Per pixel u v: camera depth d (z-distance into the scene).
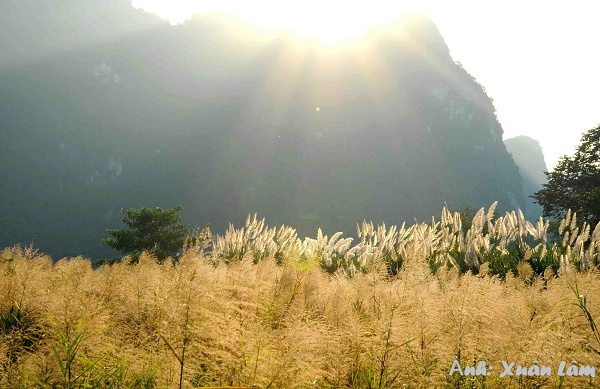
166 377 1.78
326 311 2.86
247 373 1.73
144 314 2.43
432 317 2.15
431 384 1.86
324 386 1.89
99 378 1.86
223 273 2.67
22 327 2.28
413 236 7.43
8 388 1.66
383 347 2.00
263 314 2.56
